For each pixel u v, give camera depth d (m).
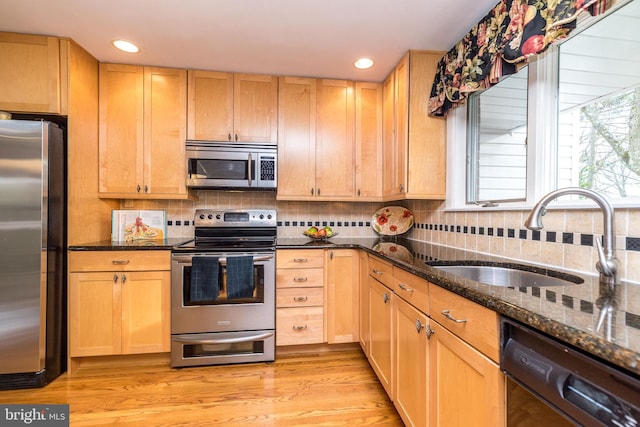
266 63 2.28
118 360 2.13
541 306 0.73
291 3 1.60
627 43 1.11
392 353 1.56
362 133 2.57
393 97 2.33
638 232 0.99
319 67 2.34
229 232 2.62
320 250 2.28
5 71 1.93
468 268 1.46
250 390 1.83
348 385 1.88
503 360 0.78
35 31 1.90
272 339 2.18
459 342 0.98
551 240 1.30
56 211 1.93
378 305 1.81
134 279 2.06
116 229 2.39
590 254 1.14
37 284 1.82
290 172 2.49
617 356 0.50
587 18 1.21
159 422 1.54
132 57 2.21
